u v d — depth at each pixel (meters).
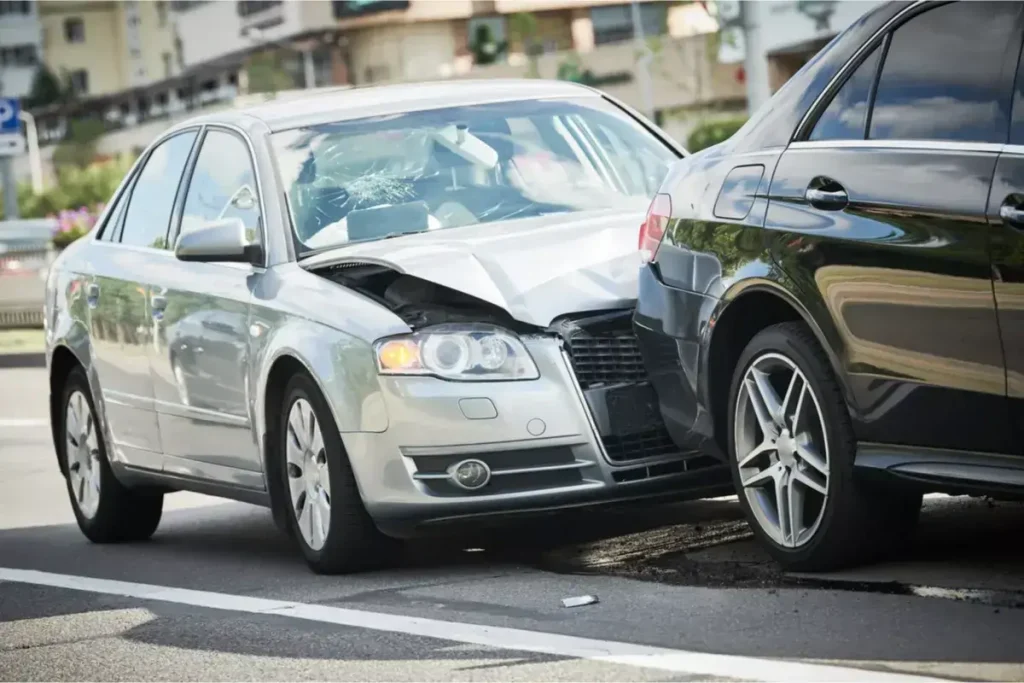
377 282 14.14
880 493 10.88
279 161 15.02
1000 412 9.80
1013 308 9.62
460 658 10.20
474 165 15.02
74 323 17.33
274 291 14.05
